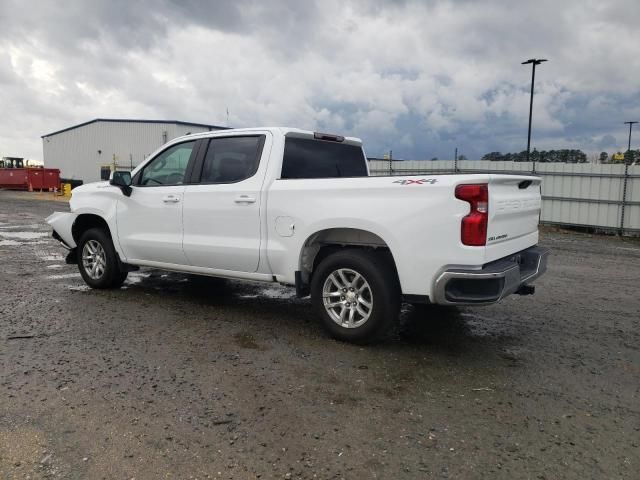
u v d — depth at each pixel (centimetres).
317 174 568
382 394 372
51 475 268
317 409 346
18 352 441
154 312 579
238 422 326
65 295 654
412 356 452
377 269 452
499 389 384
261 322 546
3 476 266
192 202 570
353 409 347
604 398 372
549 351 471
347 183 464
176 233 589
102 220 682
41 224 1584
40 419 326
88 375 395
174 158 607
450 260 413
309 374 406
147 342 474
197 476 269
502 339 504
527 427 327
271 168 521
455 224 409
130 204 632
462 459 290
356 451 296
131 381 385
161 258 613
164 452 291
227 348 462
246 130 553
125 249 645
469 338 506
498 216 427
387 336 506
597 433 321
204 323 539
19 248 1076
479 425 329
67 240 719
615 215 1540
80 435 308
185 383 384
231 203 537
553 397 372
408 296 437
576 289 739
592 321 571
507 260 454
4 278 756
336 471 276
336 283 482
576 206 1606
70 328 511
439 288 418
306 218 483
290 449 296
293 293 687
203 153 579
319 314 491
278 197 503
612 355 462
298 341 486
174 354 444
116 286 696
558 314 600
